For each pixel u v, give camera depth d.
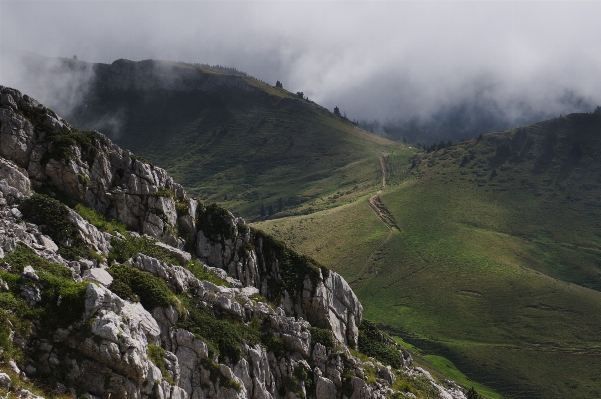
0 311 30.69
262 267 59.41
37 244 38.47
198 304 44.38
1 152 46.19
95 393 31.61
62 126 51.06
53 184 48.03
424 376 66.88
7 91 48.44
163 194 54.06
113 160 53.16
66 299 32.72
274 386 45.47
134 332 34.22
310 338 50.31
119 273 40.19
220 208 59.00
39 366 30.72
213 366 40.06
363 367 54.75
